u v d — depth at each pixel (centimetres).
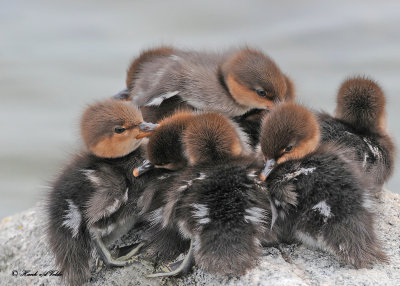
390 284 702
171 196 736
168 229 762
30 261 917
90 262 791
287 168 751
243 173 732
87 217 762
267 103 964
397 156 971
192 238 728
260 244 738
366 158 882
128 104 879
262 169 751
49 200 802
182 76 972
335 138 891
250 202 712
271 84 960
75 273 782
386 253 769
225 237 691
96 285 788
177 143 778
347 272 724
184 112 862
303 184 726
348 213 718
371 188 789
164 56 1075
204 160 756
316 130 794
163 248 774
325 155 761
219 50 1107
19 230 988
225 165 742
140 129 842
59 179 808
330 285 704
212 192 713
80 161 825
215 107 971
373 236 744
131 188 790
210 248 691
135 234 843
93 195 767
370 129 937
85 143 848
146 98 970
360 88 934
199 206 708
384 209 885
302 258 751
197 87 970
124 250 807
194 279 746
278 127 777
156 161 778
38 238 954
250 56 1003
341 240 716
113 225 783
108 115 841
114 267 795
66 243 779
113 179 780
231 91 984
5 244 962
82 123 860
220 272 692
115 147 830
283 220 737
